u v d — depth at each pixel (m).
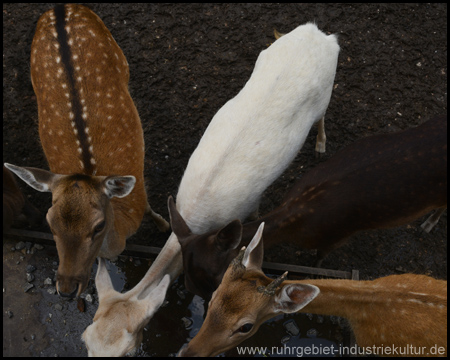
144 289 3.41
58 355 3.61
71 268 3.26
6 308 3.67
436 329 3.32
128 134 3.64
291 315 3.68
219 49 4.30
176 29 4.34
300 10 4.38
